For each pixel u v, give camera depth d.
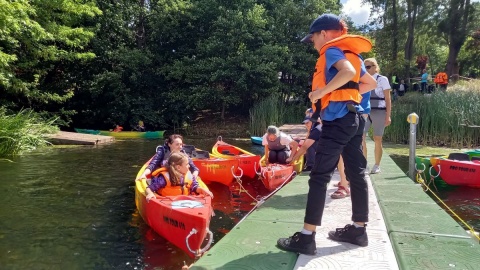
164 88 22.44
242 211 6.38
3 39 13.39
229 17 21.31
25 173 9.16
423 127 14.30
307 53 22.23
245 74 20.42
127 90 20.81
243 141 17.48
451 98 14.28
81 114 21.66
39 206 6.47
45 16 15.84
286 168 7.79
